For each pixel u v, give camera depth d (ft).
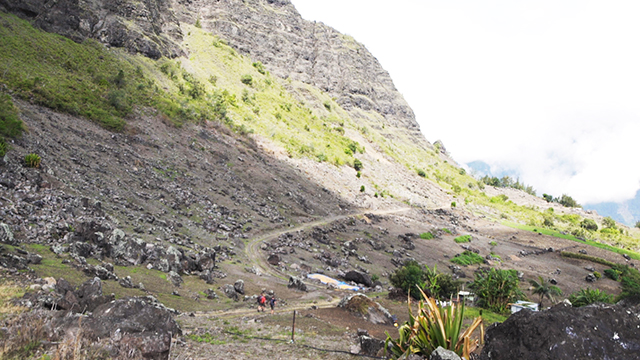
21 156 131.95
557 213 593.83
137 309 44.27
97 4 403.54
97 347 31.12
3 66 229.04
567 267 300.61
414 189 490.08
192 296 92.07
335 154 470.39
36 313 39.19
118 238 101.04
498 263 286.05
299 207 271.90
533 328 26.43
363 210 334.03
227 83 503.20
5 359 28.63
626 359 23.71
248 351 49.96
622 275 288.51
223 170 268.41
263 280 131.64
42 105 209.87
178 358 41.01
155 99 319.06
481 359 28.73
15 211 92.73
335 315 90.63
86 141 196.75
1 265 62.69
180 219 167.02
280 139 415.64
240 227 192.24
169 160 238.07
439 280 154.10
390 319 94.79
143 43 414.82
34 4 325.83
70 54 309.63
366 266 203.41
